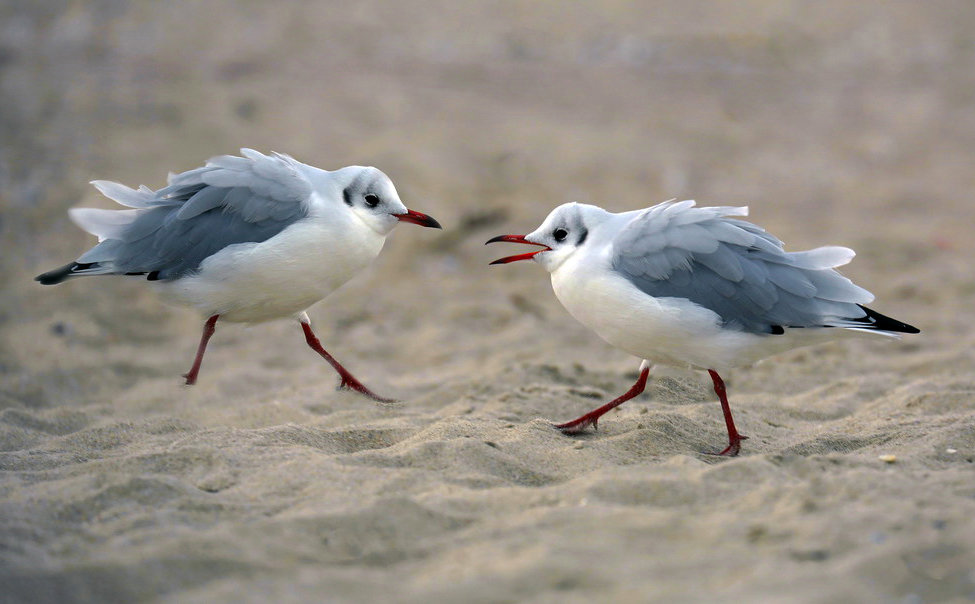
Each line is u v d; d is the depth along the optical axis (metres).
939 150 25.20
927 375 13.23
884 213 21.66
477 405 11.59
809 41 32.81
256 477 8.26
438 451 8.90
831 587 5.97
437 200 21.19
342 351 15.50
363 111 26.33
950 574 6.13
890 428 10.09
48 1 35.84
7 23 33.44
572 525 7.02
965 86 29.20
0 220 19.48
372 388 12.95
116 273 10.50
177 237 10.33
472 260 19.38
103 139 23.47
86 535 7.04
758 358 9.78
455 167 22.94
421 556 6.75
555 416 11.12
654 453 9.27
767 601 5.82
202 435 9.84
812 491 7.47
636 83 29.36
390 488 7.95
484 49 32.03
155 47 31.39
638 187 22.38
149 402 12.79
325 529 7.02
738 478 8.01
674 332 9.41
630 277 9.52
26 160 22.20
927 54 31.58
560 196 21.66
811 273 9.49
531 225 20.34
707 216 9.60
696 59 31.23
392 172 22.28
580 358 14.74
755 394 12.58
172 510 7.44
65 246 18.69
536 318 16.80
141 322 16.52
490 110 26.97
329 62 30.44
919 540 6.51
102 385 13.81
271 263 10.22
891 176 23.70
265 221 10.30
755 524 6.91
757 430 10.62
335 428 10.19
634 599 5.95
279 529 6.98
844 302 9.38
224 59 30.38
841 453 9.37
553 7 36.00
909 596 5.90
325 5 36.25
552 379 12.73
